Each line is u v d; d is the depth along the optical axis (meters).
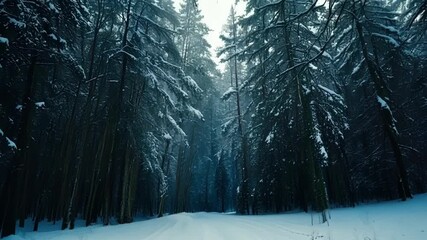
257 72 18.61
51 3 10.82
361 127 19.20
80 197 19.58
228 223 11.94
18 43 10.34
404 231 6.95
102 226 14.23
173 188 40.09
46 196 18.06
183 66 28.70
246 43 15.98
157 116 21.25
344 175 17.03
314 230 8.53
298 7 16.94
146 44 21.20
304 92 13.66
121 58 18.78
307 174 15.34
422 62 18.66
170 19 20.09
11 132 13.80
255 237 7.69
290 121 16.56
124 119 18.30
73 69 14.08
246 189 25.06
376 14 18.64
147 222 15.10
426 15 10.21
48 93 16.86
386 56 17.50
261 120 21.08
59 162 16.95
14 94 12.95
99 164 15.71
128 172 17.83
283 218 13.12
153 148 21.48
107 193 15.76
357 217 10.44
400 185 14.61
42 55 12.73
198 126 36.53
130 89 18.86
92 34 18.75
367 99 18.66
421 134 18.25
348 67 18.84
